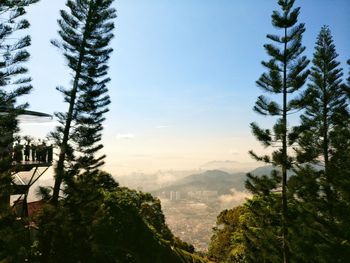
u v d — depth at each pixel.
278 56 19.53
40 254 17.19
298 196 21.69
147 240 24.52
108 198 24.70
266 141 19.27
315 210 22.62
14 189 17.28
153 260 23.53
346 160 23.77
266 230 21.08
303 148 20.23
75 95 19.25
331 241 21.33
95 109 19.48
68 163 18.86
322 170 22.78
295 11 19.44
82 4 19.09
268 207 21.58
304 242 20.27
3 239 15.05
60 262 17.42
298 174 20.39
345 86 24.06
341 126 24.31
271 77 19.39
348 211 22.20
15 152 16.80
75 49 19.28
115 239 22.08
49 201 17.83
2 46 14.78
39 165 18.61
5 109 15.65
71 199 18.55
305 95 19.48
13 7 14.63
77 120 19.00
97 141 19.64
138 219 25.39
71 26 19.31
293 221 20.67
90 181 19.97
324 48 25.45
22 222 16.77
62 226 17.36
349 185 22.14
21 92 15.32
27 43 15.09
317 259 20.59
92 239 19.47
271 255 20.66
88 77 19.28
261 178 19.98
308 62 19.53
